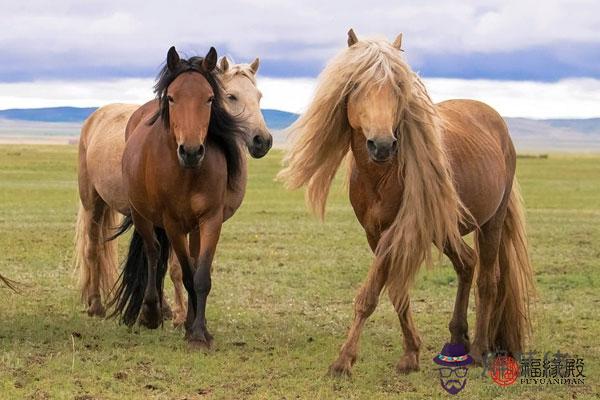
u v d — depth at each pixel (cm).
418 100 848
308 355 1001
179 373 905
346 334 1135
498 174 975
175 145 996
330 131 890
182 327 1170
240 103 1302
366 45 855
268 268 1694
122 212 1243
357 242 2134
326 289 1477
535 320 1228
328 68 877
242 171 1148
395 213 870
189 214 1024
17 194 3600
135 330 1147
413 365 930
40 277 1549
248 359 977
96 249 1298
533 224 2630
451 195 855
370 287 875
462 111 1023
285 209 3128
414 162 845
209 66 1016
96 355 973
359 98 840
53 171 5691
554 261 1844
